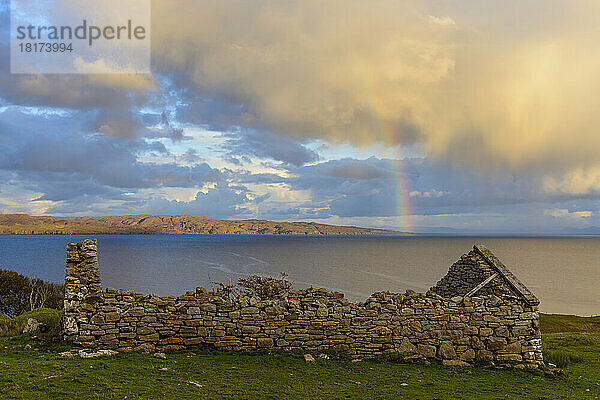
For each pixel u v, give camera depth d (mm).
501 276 21016
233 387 13742
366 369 16844
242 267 159500
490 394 15336
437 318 18828
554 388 16859
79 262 17141
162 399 11992
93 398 11508
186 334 16984
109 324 16281
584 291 122375
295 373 15617
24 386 11812
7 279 60125
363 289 109625
